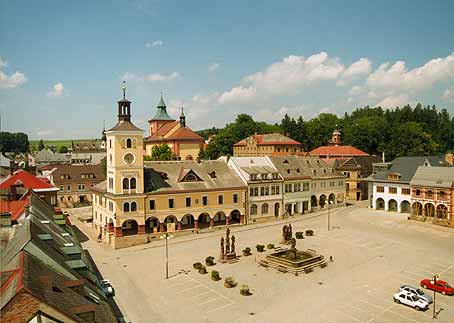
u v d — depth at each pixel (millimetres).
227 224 79562
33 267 22281
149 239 68875
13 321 18188
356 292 44344
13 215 42062
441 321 37438
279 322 37250
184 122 145500
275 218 87125
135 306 41312
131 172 67438
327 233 73875
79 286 24219
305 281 48000
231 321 37656
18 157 197750
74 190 118062
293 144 149750
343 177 105688
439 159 100688
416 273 50844
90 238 73000
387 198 97750
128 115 68938
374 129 152375
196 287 46531
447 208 81438
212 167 83000
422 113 193875
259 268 53281
